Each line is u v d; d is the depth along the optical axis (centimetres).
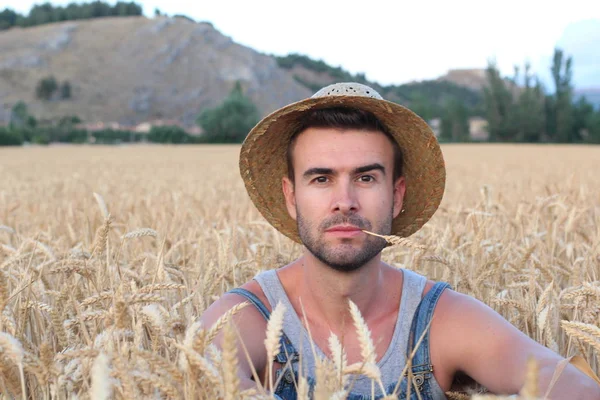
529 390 97
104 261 277
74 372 185
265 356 235
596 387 194
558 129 8975
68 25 16838
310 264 236
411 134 249
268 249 389
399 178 259
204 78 16262
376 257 233
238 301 241
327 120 230
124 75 15638
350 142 227
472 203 872
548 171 1964
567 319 292
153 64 16112
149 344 240
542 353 208
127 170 2325
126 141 10969
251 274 345
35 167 2630
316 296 238
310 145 231
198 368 148
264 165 278
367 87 253
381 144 234
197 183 1480
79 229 589
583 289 246
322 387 139
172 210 639
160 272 268
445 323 231
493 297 298
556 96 9125
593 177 1512
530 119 9062
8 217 668
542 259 363
